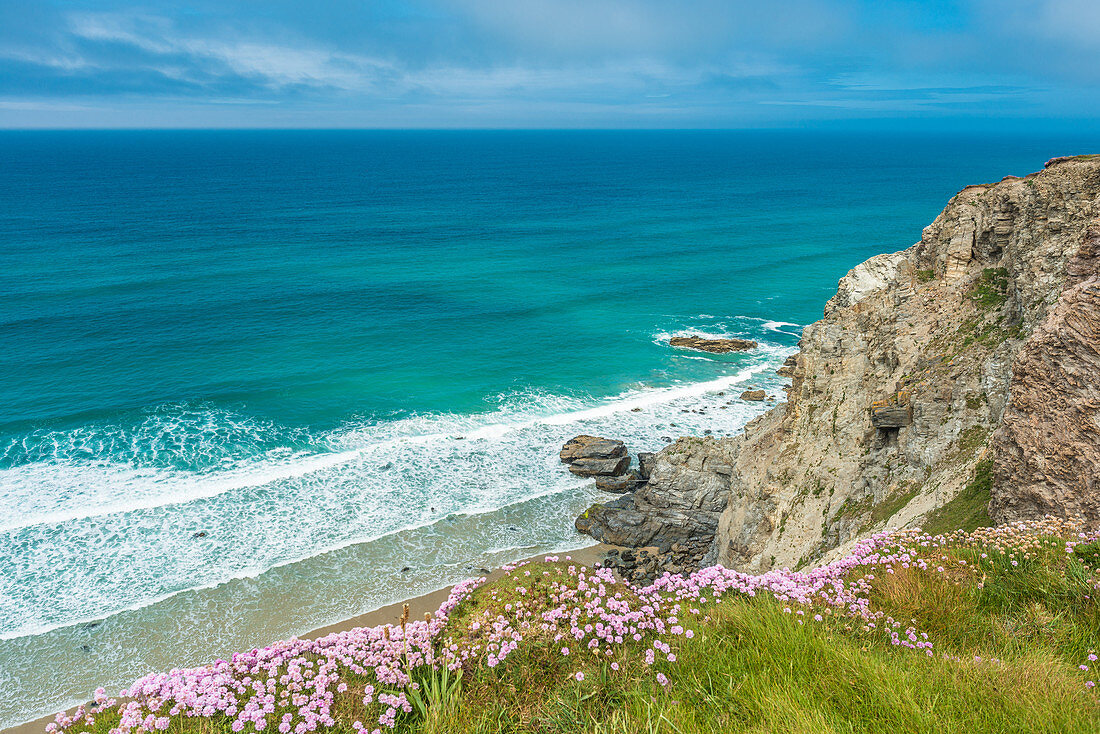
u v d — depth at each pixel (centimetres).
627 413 5753
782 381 6494
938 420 2794
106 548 3728
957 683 702
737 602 941
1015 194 3138
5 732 2617
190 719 743
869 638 858
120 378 6047
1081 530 1204
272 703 743
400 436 5244
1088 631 845
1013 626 877
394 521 4112
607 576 1029
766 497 3297
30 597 3331
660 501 4250
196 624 3216
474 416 5628
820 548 2805
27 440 4878
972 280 3216
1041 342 1745
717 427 5528
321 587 3506
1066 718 630
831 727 628
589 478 4706
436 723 707
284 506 4216
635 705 711
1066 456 1636
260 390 5938
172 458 4741
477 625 899
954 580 998
